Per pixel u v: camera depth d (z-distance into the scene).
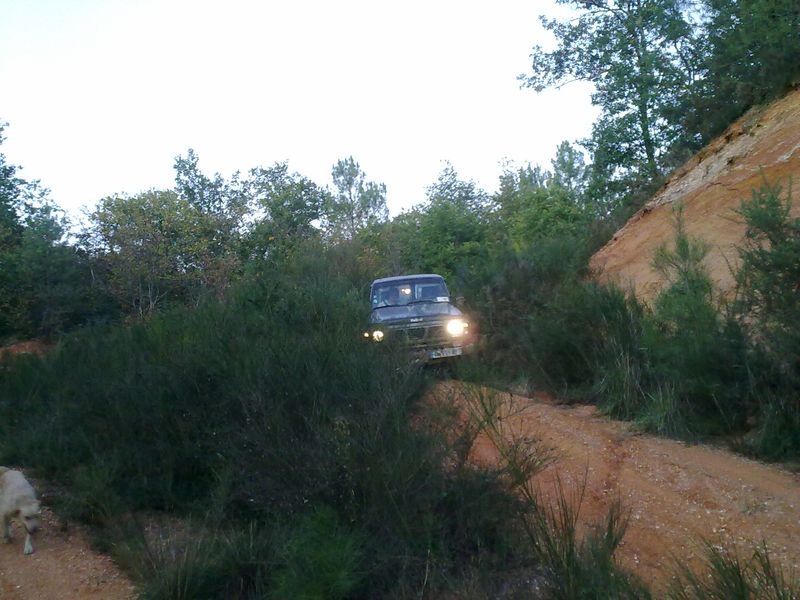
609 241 16.41
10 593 6.00
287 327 10.32
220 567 5.74
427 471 6.02
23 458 8.85
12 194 27.69
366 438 6.26
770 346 8.30
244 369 7.62
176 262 23.64
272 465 6.43
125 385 8.38
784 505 6.50
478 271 15.53
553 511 6.26
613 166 21.20
